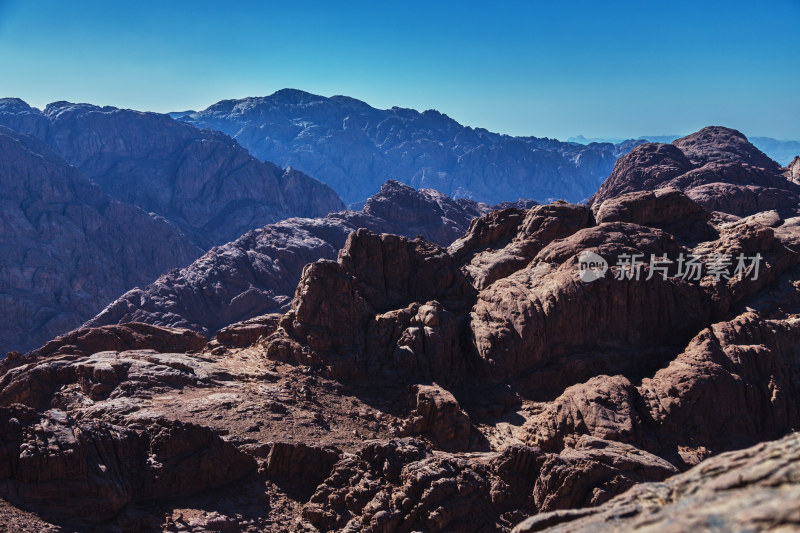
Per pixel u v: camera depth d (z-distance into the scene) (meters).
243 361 42.03
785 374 41.84
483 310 46.25
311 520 26.95
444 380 42.34
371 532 25.42
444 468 27.98
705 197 125.38
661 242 51.56
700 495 9.19
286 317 43.66
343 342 42.41
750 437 37.62
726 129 179.38
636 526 8.94
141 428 29.55
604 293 45.53
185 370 38.94
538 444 35.84
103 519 24.31
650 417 36.88
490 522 27.19
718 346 40.84
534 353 43.69
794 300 50.19
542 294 45.72
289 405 36.75
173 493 27.61
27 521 22.52
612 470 28.52
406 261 50.94
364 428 36.12
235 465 29.39
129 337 49.19
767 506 7.45
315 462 30.36
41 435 25.05
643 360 44.56
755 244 53.53
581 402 36.16
